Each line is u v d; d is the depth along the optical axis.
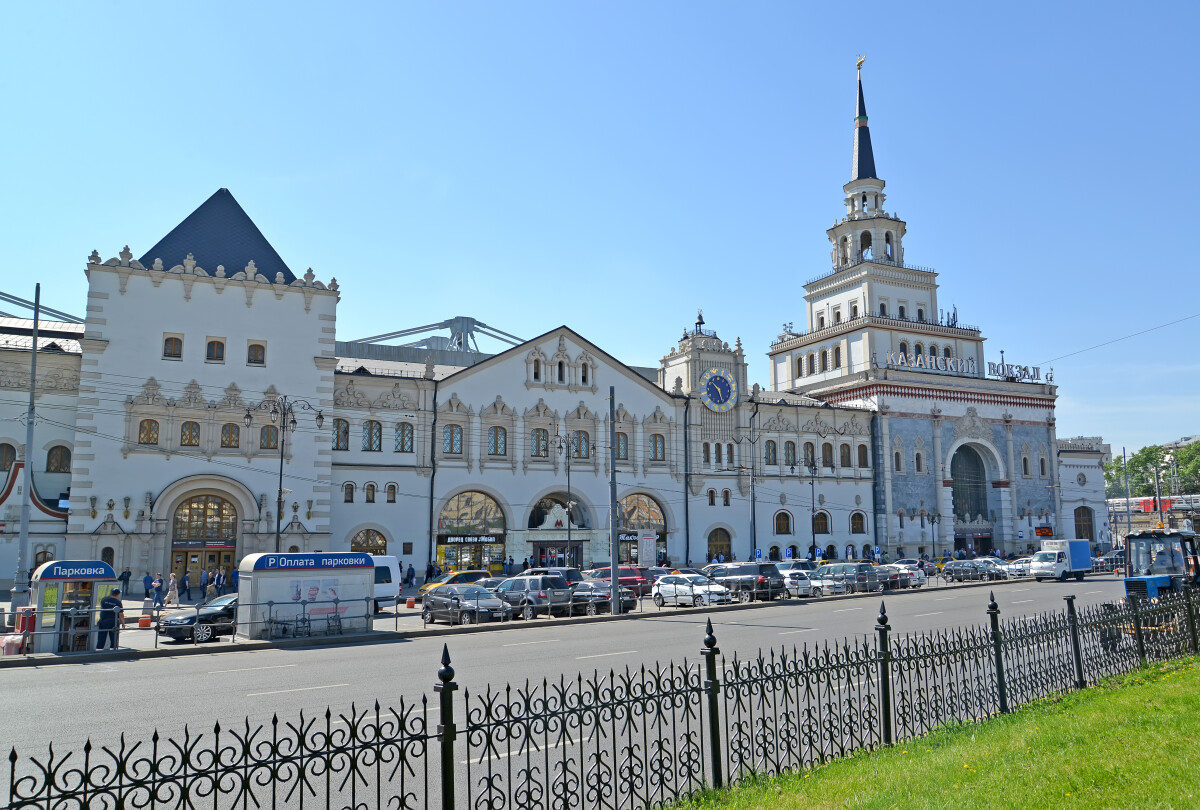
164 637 31.56
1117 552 76.75
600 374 67.19
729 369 74.00
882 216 92.12
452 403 60.78
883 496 80.44
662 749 9.87
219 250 54.41
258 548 51.19
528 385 63.94
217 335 51.78
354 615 32.16
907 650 12.81
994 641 14.05
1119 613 17.34
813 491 77.25
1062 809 8.41
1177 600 19.05
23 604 35.28
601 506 65.69
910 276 91.62
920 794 9.12
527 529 62.38
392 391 59.19
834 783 9.81
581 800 9.16
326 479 53.44
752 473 69.19
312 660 24.25
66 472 50.34
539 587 40.38
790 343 96.31
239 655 26.42
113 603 28.00
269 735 13.98
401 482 58.53
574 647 25.92
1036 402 91.88
